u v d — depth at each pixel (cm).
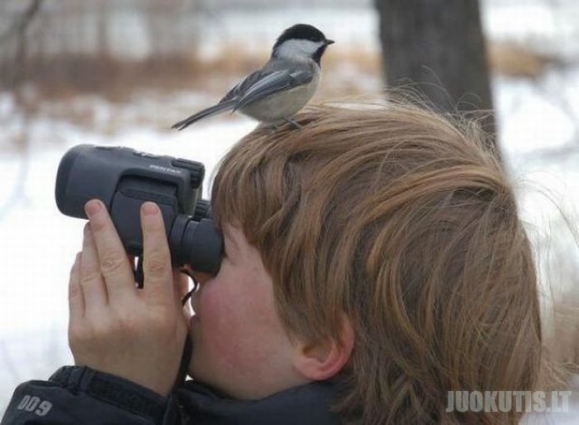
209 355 222
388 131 226
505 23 2230
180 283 234
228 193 221
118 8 2002
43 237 932
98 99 1523
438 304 212
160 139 1328
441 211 216
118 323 215
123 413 210
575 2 1895
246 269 218
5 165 1123
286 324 215
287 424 212
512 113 1183
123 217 222
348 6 3027
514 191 239
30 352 680
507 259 218
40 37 714
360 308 212
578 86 1489
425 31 601
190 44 1908
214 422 215
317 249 212
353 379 214
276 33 2300
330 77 1741
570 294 304
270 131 232
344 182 216
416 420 212
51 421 207
